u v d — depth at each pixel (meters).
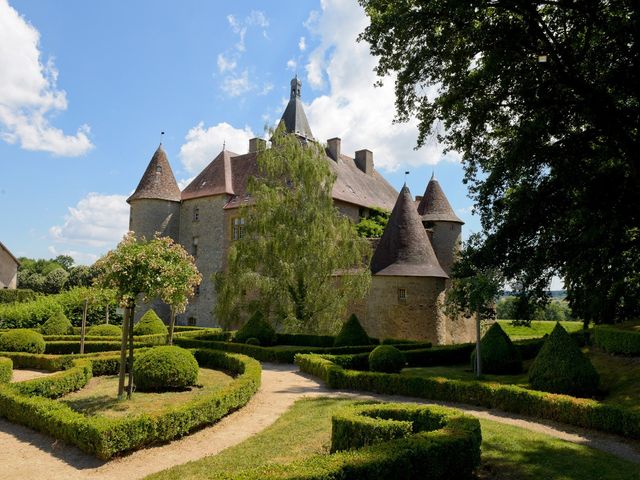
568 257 14.62
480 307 12.94
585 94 12.33
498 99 14.23
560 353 10.05
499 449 6.71
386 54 13.73
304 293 22.08
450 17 12.34
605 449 7.10
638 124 12.33
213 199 36.38
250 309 22.12
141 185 38.06
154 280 9.87
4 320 26.98
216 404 8.55
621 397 9.49
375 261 24.89
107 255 9.88
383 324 23.92
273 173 23.20
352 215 32.84
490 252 14.56
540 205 14.12
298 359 15.41
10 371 12.00
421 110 15.38
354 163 39.09
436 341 23.67
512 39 12.62
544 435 7.50
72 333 23.67
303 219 21.88
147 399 10.23
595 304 16.56
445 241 30.48
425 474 5.34
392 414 7.13
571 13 13.44
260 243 21.69
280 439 7.32
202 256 36.25
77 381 11.34
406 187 25.77
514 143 13.77
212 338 22.70
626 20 11.66
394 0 13.21
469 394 10.19
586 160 14.41
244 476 4.52
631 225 13.50
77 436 7.07
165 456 6.89
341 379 12.00
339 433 6.50
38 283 58.47
